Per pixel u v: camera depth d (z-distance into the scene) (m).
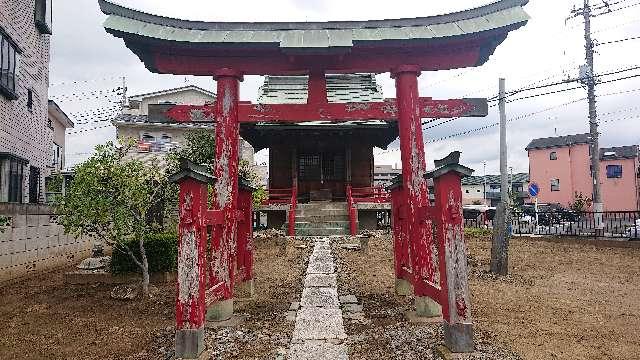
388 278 11.62
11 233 12.06
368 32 7.95
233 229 7.89
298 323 7.44
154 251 11.39
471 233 22.12
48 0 18.91
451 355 5.58
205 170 6.23
